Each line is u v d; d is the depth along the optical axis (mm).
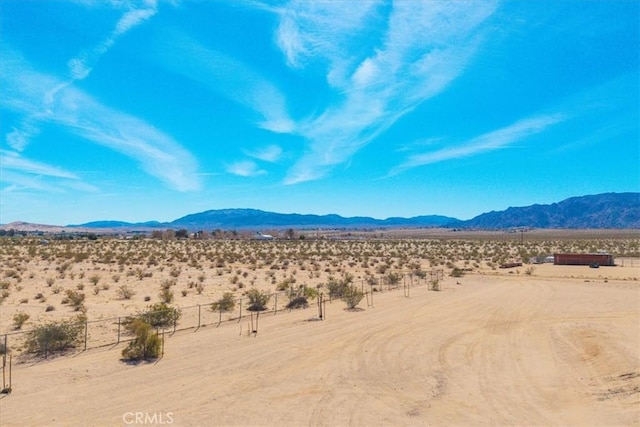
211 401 14188
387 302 33125
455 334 23078
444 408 13820
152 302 32125
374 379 16375
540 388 15484
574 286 41594
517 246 115875
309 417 13109
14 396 14336
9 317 26359
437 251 98750
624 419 12461
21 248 86812
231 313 28359
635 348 18562
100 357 18578
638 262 65000
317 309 30125
